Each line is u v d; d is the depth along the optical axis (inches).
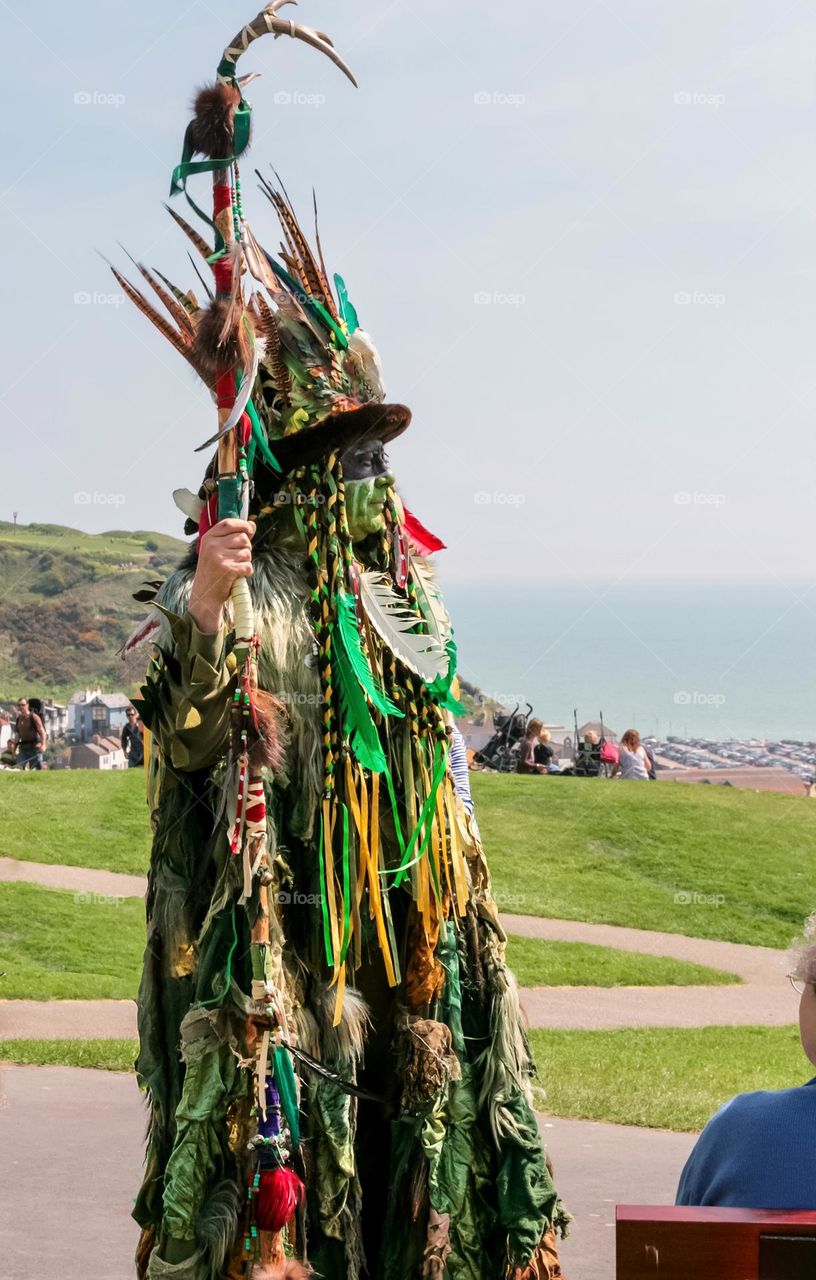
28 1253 196.1
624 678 4333.2
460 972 146.5
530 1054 149.1
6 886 624.7
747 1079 344.5
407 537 151.3
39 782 877.8
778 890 706.2
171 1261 128.0
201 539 135.2
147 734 140.9
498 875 704.4
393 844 142.3
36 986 458.6
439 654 144.4
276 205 150.1
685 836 787.4
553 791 867.4
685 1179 103.0
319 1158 134.3
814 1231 83.8
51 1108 276.5
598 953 575.2
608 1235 212.7
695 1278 84.7
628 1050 389.1
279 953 129.9
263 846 128.4
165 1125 135.4
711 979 539.5
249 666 129.9
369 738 135.8
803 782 1059.3
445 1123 142.5
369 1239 144.8
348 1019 134.9
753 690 4156.0
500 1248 143.2
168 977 136.3
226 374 133.6
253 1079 128.3
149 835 776.9
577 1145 270.1
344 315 151.0
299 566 141.7
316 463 142.5
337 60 142.8
